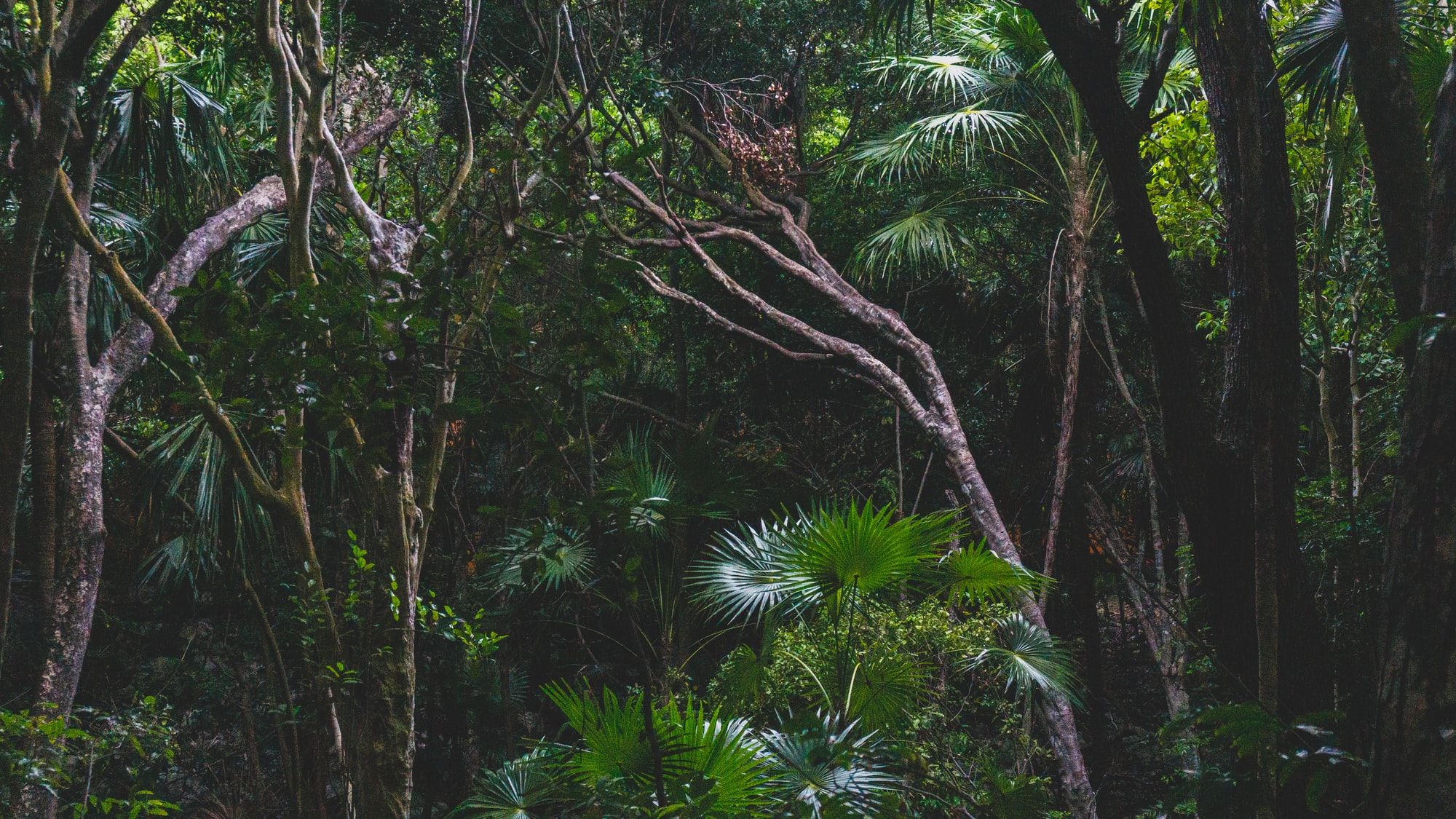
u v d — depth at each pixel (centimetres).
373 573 448
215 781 977
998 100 920
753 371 1125
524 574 297
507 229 366
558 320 302
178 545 774
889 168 933
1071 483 966
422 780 1066
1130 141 511
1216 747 383
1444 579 184
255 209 633
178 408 825
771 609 470
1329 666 565
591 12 816
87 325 680
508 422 283
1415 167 286
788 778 370
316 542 895
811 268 871
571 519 284
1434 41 520
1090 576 952
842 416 1118
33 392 529
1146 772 973
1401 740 188
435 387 397
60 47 488
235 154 778
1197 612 802
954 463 764
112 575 994
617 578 280
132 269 748
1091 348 1020
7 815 414
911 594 631
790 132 990
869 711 475
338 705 555
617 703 360
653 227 998
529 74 823
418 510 445
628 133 794
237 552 713
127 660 950
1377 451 677
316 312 307
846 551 418
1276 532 464
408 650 439
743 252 1059
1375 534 612
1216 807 262
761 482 887
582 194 310
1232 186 511
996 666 686
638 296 1090
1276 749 265
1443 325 185
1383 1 290
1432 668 185
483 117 818
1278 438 473
